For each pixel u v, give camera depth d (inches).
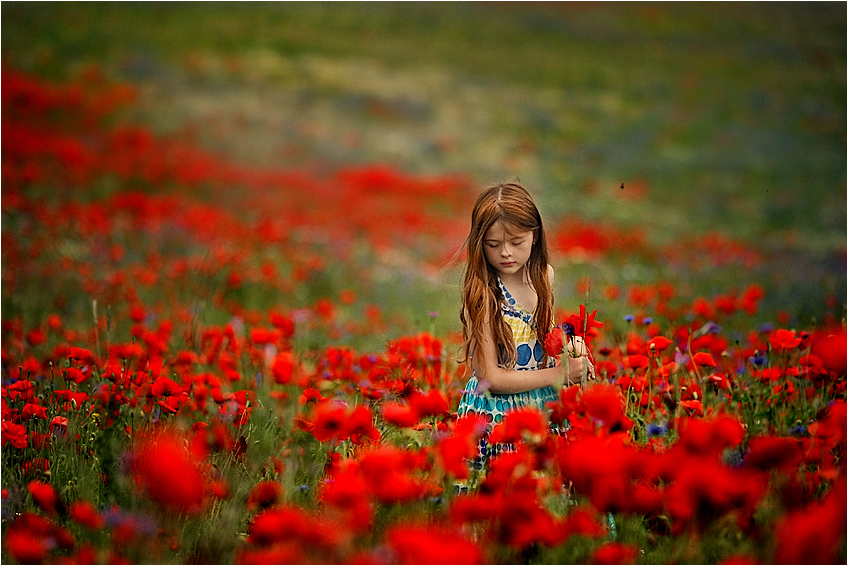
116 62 1749.5
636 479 131.9
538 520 121.3
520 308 175.8
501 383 171.6
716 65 2156.7
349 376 228.2
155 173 1077.1
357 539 126.6
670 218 1007.6
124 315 361.4
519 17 2650.1
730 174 1331.2
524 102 1849.2
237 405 180.5
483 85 1972.2
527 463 130.0
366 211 1014.4
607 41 2395.4
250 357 245.4
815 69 2124.8
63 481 163.6
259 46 2086.6
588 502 133.6
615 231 749.3
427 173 1357.0
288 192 1138.0
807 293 446.6
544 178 1244.5
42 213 592.7
